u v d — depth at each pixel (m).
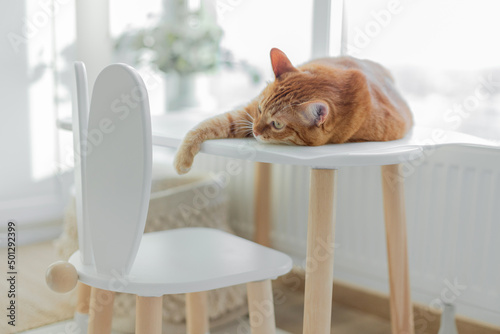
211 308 1.66
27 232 2.28
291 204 1.94
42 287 1.81
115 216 0.83
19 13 2.19
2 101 2.20
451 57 1.56
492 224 1.45
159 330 0.86
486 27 1.49
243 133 1.09
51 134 2.32
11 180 2.25
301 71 1.05
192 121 1.50
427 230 1.58
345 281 1.84
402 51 1.65
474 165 1.47
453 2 1.54
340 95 1.04
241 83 2.30
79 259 0.93
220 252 1.00
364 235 1.74
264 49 2.11
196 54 2.27
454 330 1.37
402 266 1.28
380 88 1.17
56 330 1.54
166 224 1.67
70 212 1.79
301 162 0.89
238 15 2.19
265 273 0.92
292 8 1.94
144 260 0.94
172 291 0.84
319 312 0.98
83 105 0.85
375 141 1.09
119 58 2.44
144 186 0.78
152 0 2.42
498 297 1.47
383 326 1.69
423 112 1.63
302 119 0.98
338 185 1.78
